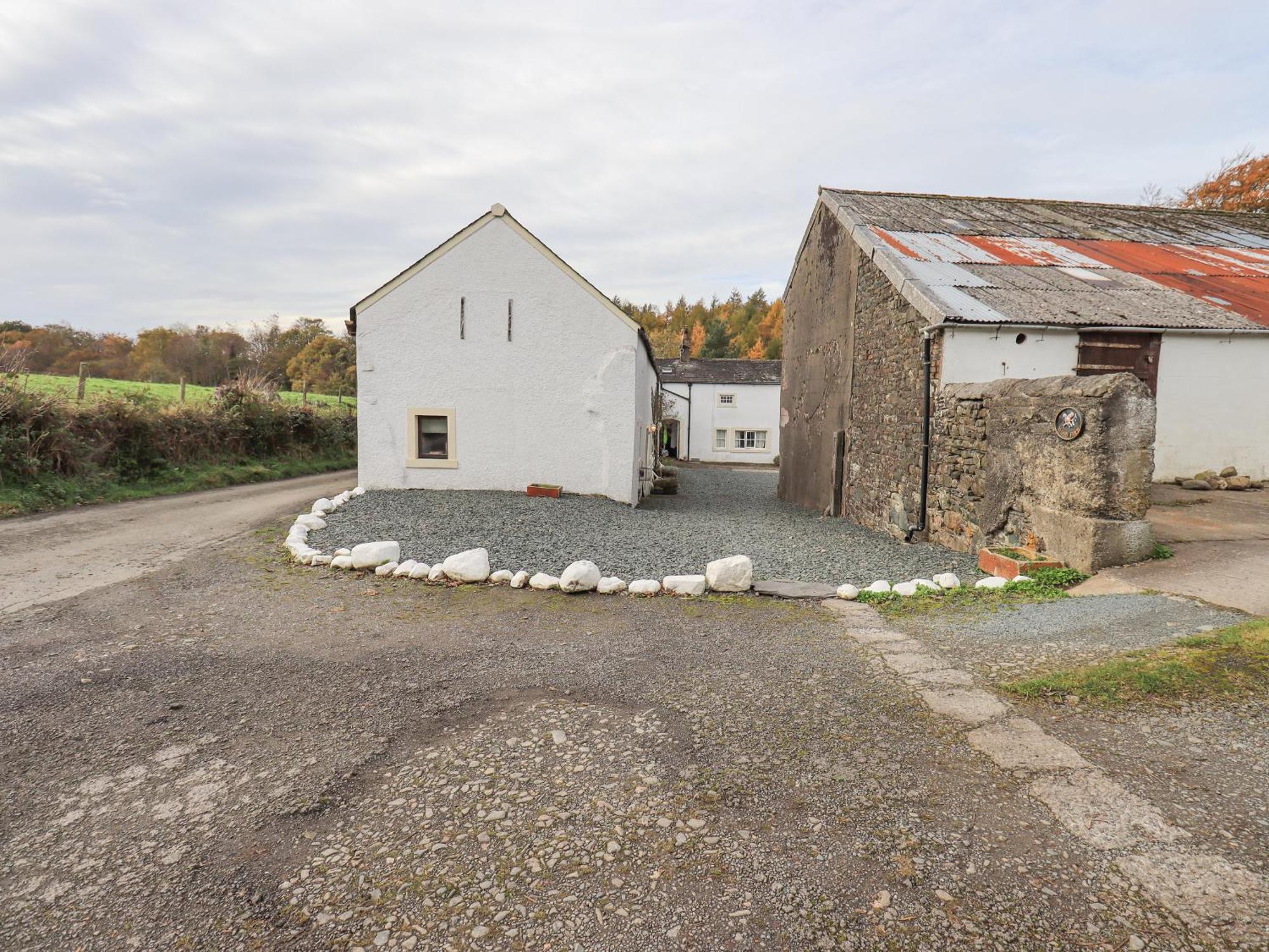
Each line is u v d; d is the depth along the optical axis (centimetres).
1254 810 259
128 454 1456
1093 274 1108
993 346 895
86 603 593
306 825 269
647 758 315
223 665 443
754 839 253
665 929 212
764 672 418
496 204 1216
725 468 3231
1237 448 1012
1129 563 614
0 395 1177
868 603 586
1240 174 2683
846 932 208
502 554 780
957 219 1369
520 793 289
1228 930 202
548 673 425
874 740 325
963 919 212
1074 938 202
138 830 267
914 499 959
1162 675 369
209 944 209
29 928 216
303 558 744
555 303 1231
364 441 1244
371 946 207
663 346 6775
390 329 1233
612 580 634
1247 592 514
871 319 1152
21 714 370
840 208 1303
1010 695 367
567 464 1255
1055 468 662
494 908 222
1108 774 287
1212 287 1099
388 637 500
